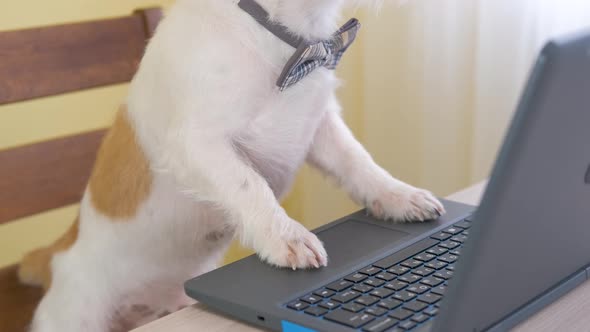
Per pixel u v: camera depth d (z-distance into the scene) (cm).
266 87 108
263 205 99
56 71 155
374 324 71
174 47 110
